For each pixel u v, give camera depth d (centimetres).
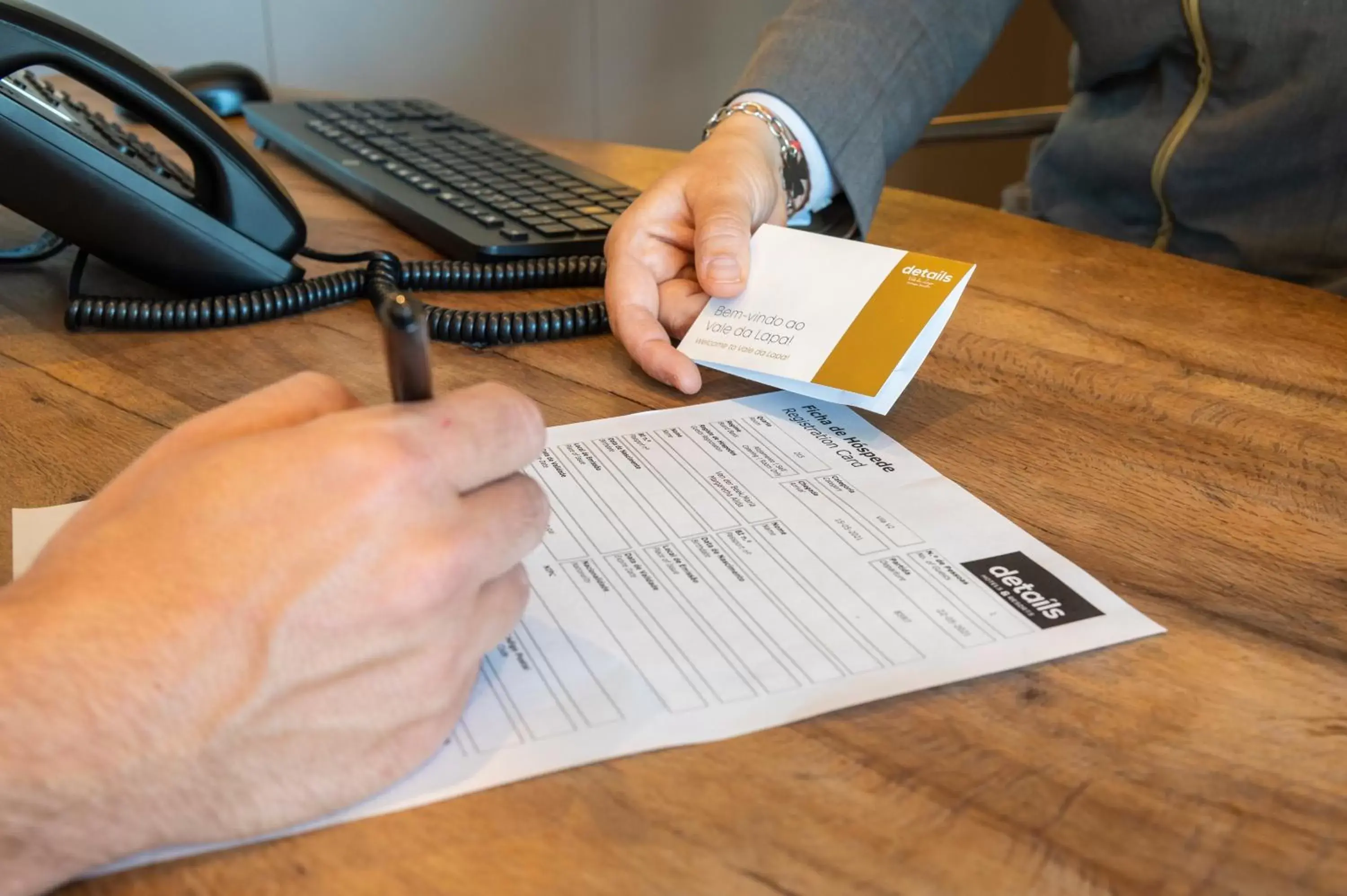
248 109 124
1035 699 38
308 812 32
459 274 80
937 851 31
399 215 92
